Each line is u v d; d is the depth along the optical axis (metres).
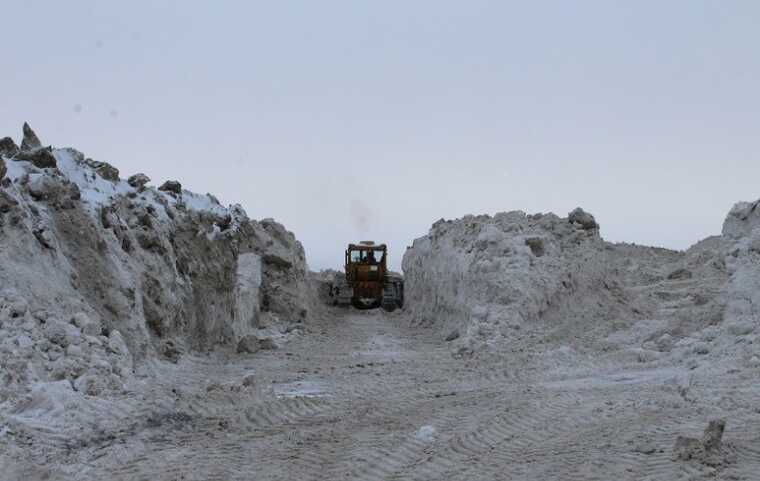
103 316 13.59
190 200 23.44
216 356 18.69
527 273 21.83
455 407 12.08
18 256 12.22
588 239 24.34
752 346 14.77
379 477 8.30
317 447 9.52
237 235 23.27
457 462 8.84
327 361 18.64
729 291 17.94
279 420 11.12
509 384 14.38
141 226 17.28
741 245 19.59
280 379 15.38
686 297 22.91
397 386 14.48
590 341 18.81
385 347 22.12
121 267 14.81
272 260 30.03
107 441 9.13
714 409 10.86
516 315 20.84
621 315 21.31
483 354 18.67
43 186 14.25
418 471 8.49
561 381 14.52
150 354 14.56
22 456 8.14
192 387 13.20
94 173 17.47
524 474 8.25
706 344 15.86
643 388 13.10
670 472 7.98
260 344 21.02
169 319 16.56
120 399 10.69
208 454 9.07
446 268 28.08
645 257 34.84
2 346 10.10
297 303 29.64
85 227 14.40
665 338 17.41
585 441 9.55
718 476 7.80
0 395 9.27
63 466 8.13
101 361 11.23
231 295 21.11
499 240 23.47
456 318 25.58
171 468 8.47
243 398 12.25
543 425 10.59
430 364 17.75
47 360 10.66
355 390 13.99
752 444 8.91
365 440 9.89
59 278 12.82
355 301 39.25
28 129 16.11
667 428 9.89
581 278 22.59
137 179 20.16
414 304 35.12
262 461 8.87
